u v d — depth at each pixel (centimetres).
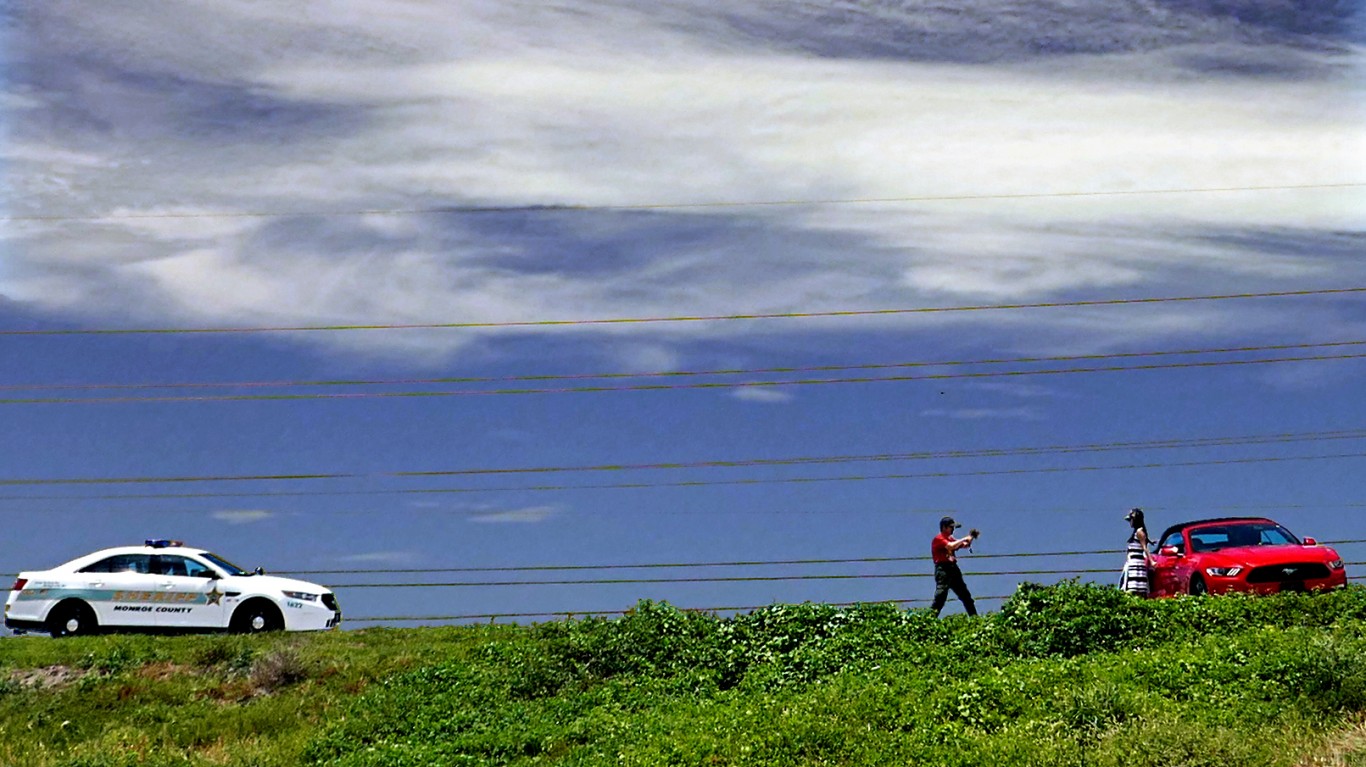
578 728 1911
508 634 2647
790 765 1611
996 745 1544
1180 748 1452
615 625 2414
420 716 2066
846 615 2306
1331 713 1551
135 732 2073
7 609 2842
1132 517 2697
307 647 2553
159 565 2889
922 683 1861
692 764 1647
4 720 2134
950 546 2419
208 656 2464
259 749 1977
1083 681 1766
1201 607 2172
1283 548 2483
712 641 2289
